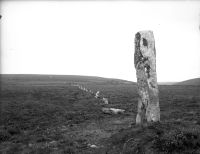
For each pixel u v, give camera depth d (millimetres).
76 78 196625
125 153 12492
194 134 12156
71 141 16219
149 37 16422
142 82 16281
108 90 72938
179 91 62594
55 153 13656
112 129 20109
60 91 63250
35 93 54406
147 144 12430
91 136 17984
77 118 26375
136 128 15141
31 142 16750
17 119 25844
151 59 16188
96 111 31109
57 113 29531
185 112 25328
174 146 11602
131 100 41938
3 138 17953
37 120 25328
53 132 19609
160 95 49281
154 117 15773
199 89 70562
